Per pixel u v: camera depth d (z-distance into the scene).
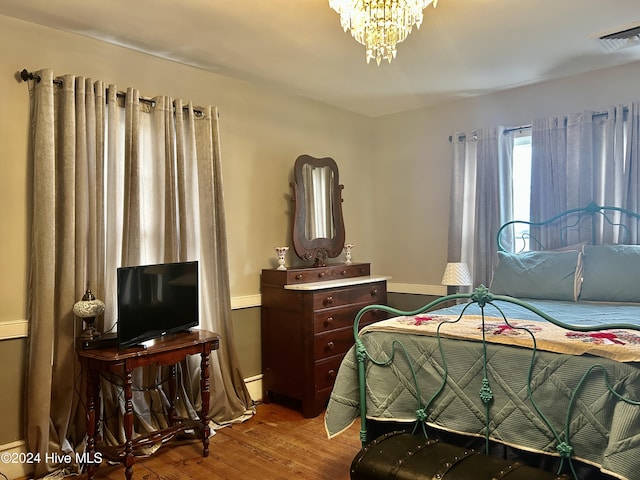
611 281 3.05
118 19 2.56
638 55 3.18
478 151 3.95
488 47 2.98
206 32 2.73
